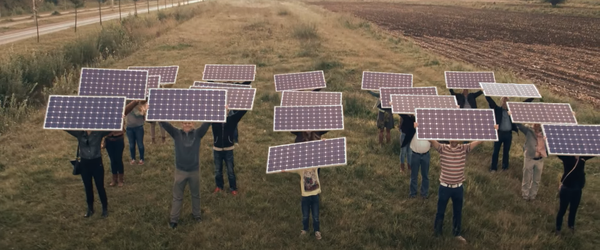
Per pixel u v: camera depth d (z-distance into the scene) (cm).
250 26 4125
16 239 823
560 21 5053
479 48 3281
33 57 2170
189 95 898
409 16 5878
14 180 1045
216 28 4009
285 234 854
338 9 7088
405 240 835
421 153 968
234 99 993
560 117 967
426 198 1004
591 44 3472
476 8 7256
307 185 821
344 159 803
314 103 1094
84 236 838
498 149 1138
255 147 1308
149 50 2873
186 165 838
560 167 1199
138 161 1185
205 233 841
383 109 1273
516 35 3994
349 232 855
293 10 5644
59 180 1060
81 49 2533
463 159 810
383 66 2434
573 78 2342
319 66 2366
